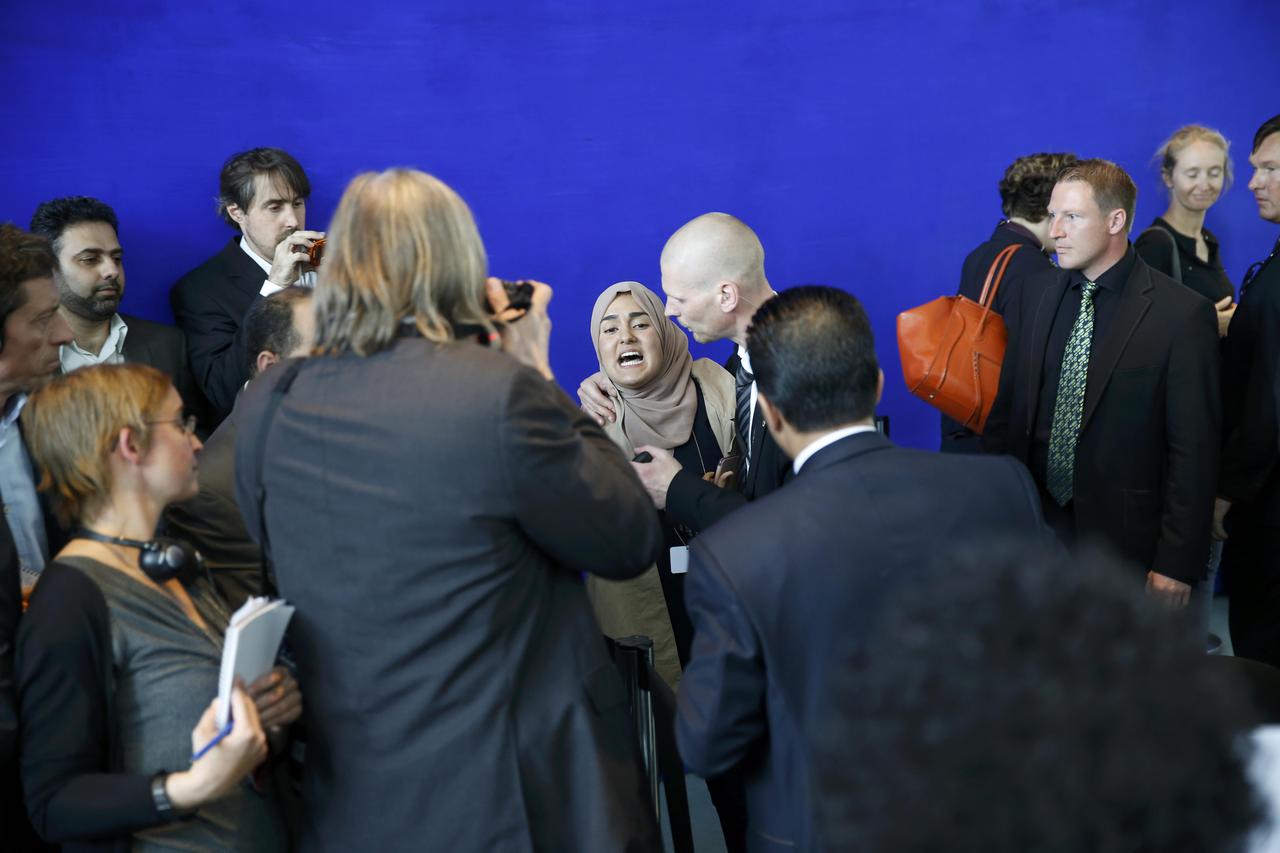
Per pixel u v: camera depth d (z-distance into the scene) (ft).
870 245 12.59
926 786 1.47
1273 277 9.46
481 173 11.51
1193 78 13.15
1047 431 9.48
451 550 4.78
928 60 12.42
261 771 5.54
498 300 5.40
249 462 5.12
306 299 7.35
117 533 5.38
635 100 11.75
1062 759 1.42
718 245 7.96
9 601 5.28
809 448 5.27
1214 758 1.47
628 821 5.21
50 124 10.46
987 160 12.75
